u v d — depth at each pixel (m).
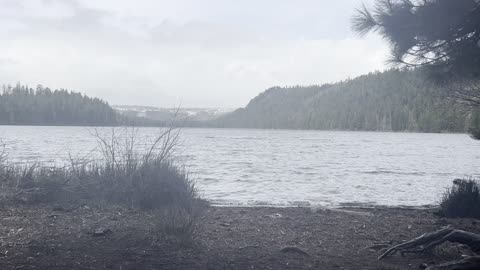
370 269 5.65
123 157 10.32
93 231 6.79
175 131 11.57
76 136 65.38
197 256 5.83
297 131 185.12
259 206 11.34
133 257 5.64
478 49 5.25
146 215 8.20
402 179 21.28
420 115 138.25
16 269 4.98
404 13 5.16
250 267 5.49
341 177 21.80
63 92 134.50
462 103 9.02
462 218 10.08
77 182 9.68
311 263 5.82
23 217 7.71
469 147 63.22
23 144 40.81
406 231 8.13
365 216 9.86
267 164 29.14
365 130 174.38
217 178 19.88
